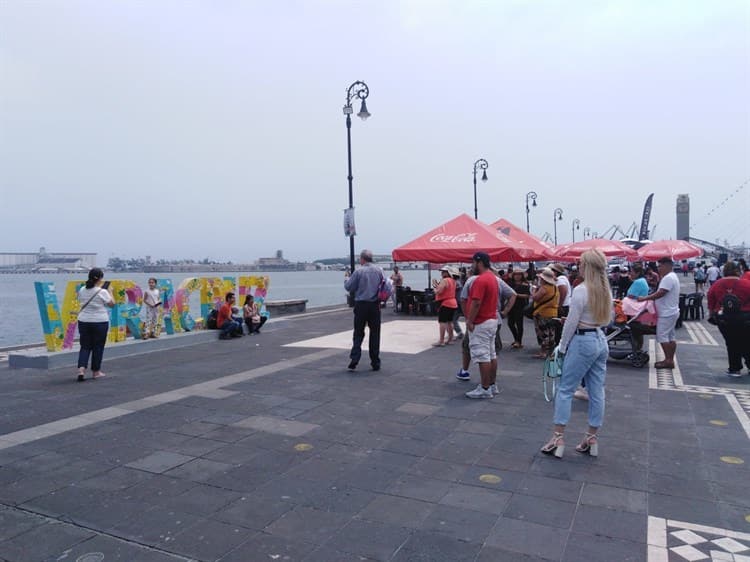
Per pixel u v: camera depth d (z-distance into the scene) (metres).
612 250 23.27
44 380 8.67
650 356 11.27
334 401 7.27
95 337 8.75
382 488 4.54
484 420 6.43
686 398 7.54
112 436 5.85
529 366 9.80
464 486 4.57
